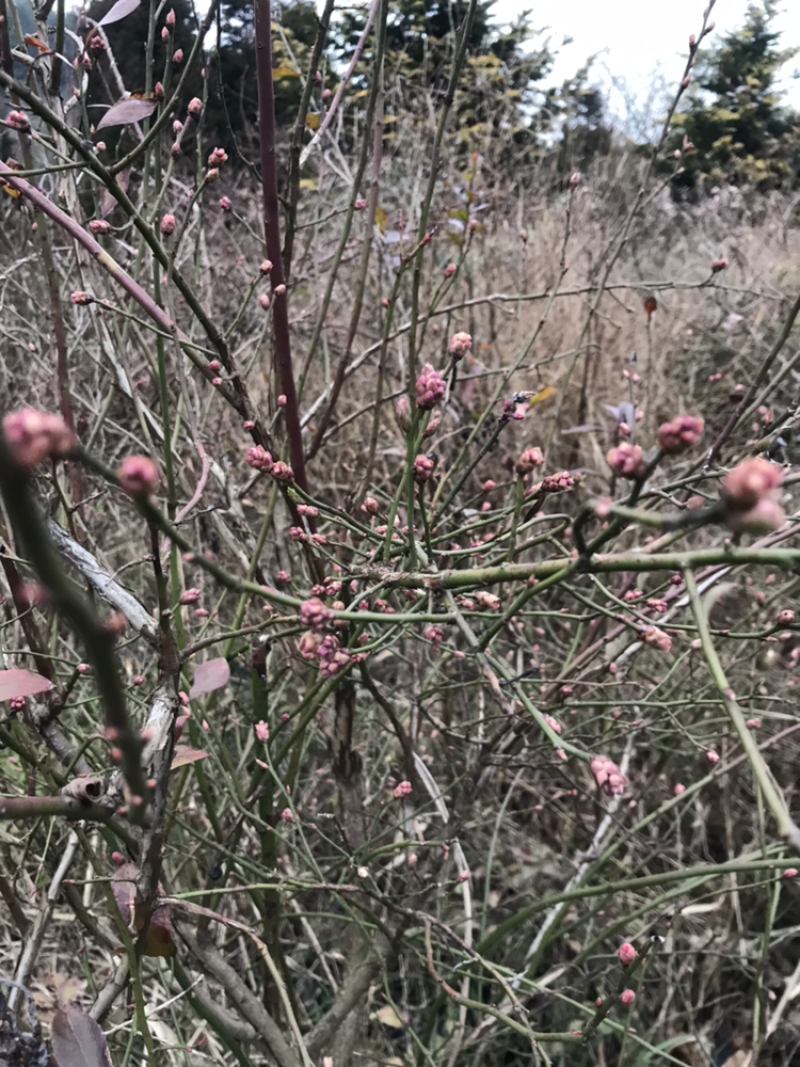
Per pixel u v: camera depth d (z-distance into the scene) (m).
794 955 0.49
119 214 0.55
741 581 0.61
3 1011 0.20
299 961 0.50
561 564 0.22
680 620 0.47
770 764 0.54
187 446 0.52
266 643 0.31
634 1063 0.42
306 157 0.38
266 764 0.34
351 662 0.27
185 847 0.40
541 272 0.94
